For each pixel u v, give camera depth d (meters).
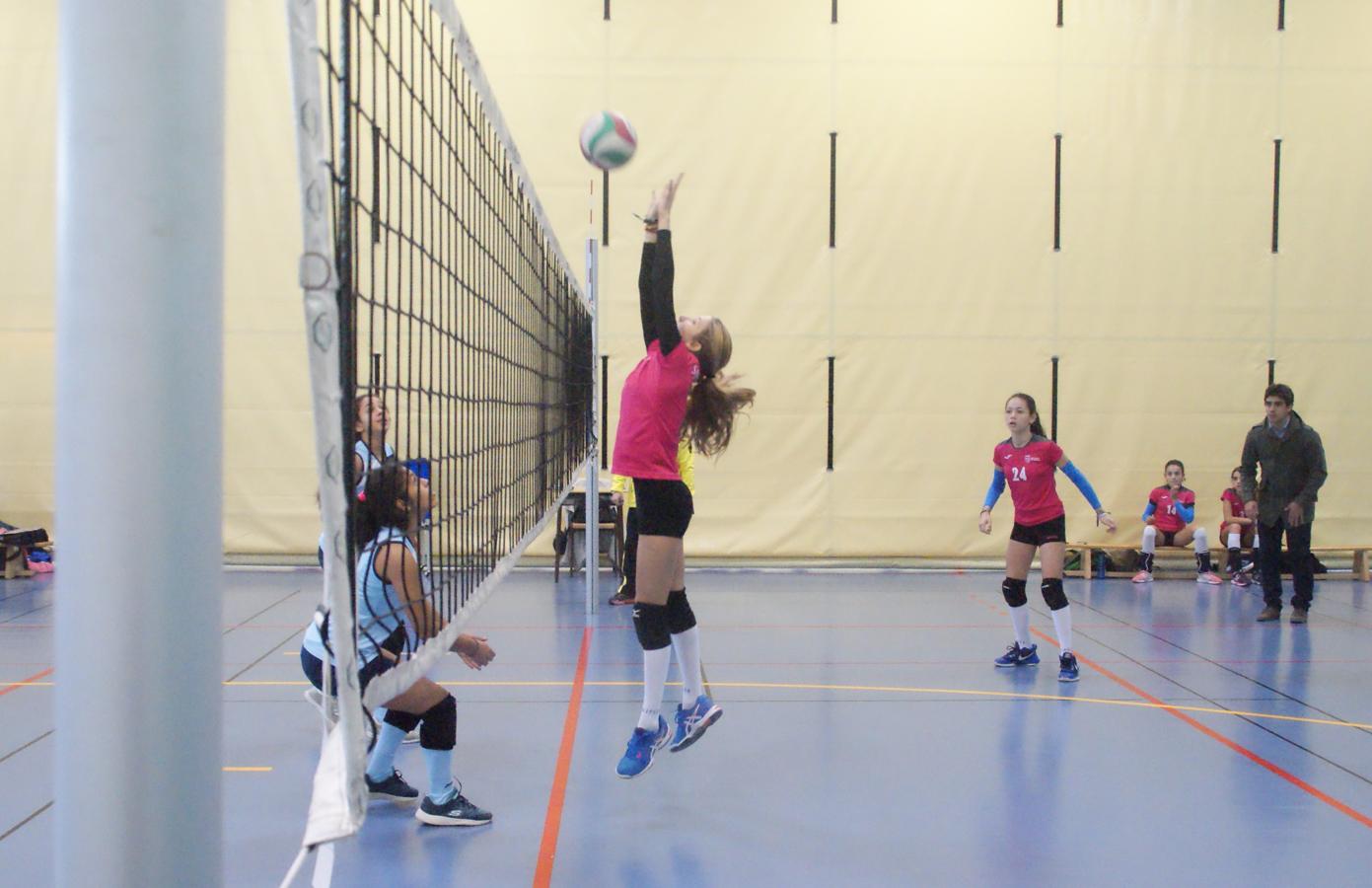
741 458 10.53
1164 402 10.66
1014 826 3.86
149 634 1.54
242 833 3.74
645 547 4.04
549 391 6.11
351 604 1.98
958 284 10.59
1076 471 6.24
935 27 10.52
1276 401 7.74
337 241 1.98
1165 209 10.63
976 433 10.62
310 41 1.75
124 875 1.53
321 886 2.12
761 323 10.52
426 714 3.82
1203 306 10.67
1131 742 4.88
